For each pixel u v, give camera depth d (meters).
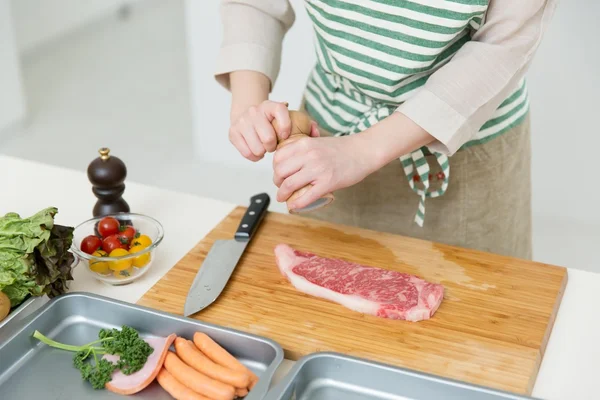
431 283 1.37
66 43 4.87
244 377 1.13
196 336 1.21
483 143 1.67
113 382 1.15
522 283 1.40
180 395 1.13
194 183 3.52
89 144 3.83
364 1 1.46
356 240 1.54
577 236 3.09
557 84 2.89
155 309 1.26
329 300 1.35
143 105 4.21
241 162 3.68
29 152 3.74
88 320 1.30
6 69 3.88
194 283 1.38
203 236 1.56
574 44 2.80
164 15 5.28
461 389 1.12
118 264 1.35
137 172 3.58
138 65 4.63
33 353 1.23
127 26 5.12
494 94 1.41
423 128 1.39
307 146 1.33
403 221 1.79
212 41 3.41
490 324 1.29
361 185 1.77
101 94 4.32
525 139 1.77
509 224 1.81
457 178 1.71
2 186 1.72
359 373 1.17
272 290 1.38
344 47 1.55
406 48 1.48
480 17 1.44
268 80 1.68
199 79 3.53
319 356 1.17
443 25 1.43
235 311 1.32
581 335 1.30
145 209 1.65
